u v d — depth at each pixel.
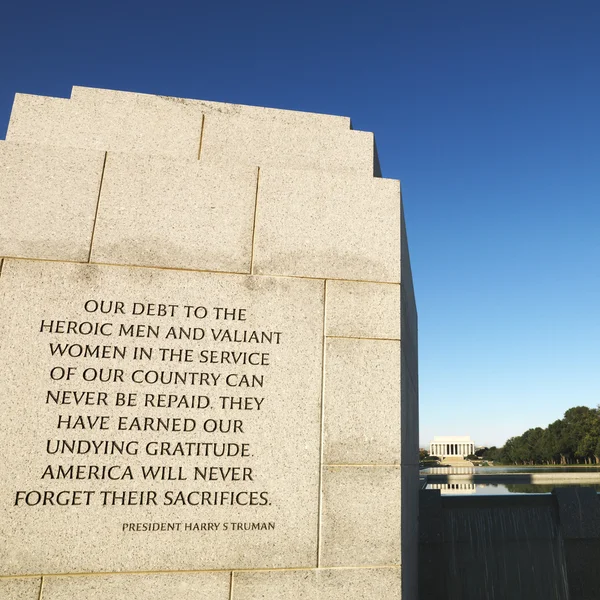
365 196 4.69
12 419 3.78
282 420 4.10
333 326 4.36
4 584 3.56
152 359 4.05
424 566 7.52
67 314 4.03
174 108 4.96
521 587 7.52
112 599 3.63
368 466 4.12
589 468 35.78
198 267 4.31
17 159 4.27
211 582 3.76
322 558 3.92
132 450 3.86
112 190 4.35
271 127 5.06
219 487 3.91
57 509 3.70
